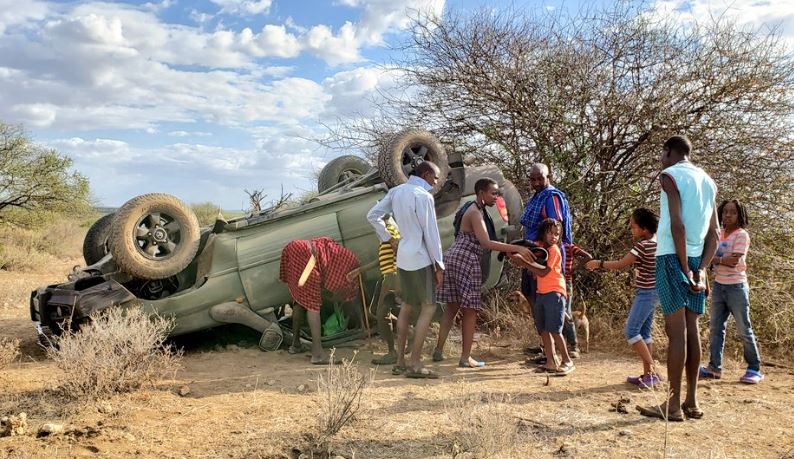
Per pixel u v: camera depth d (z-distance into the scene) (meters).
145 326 5.16
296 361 6.09
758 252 7.41
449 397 4.77
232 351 6.46
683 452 3.65
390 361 5.99
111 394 4.71
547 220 5.57
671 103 8.09
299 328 6.40
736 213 5.36
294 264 6.03
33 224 18.25
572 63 8.36
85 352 4.73
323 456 3.68
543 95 8.54
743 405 4.62
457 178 7.32
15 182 17.66
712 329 5.51
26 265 14.22
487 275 6.82
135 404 4.61
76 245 18.58
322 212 6.76
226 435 3.98
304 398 4.79
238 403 4.67
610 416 4.34
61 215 19.02
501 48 8.81
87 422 4.21
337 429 4.01
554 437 3.92
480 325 7.83
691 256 4.21
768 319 6.54
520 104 8.62
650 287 5.07
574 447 3.74
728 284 5.35
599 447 3.74
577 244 8.25
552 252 5.58
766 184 7.77
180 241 6.14
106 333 4.93
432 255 5.34
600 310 7.87
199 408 4.54
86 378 4.64
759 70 7.81
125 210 5.95
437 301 5.93
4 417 4.21
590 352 6.60
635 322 5.09
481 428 3.81
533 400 4.74
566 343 6.28
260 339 6.52
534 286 5.80
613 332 7.06
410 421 4.21
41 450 3.70
